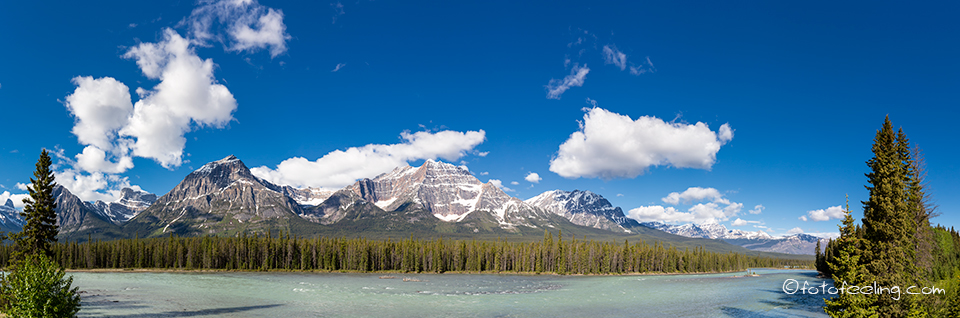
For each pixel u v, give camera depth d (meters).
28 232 84.81
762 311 112.88
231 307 113.62
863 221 52.84
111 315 97.50
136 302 118.38
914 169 56.69
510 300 133.12
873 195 52.62
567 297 143.00
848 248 52.12
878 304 50.12
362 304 121.00
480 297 140.25
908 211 53.25
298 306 116.38
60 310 51.28
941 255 72.62
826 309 53.41
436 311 110.56
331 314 104.75
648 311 113.81
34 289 49.66
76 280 188.88
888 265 50.41
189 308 110.50
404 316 102.94
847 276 51.16
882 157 52.50
